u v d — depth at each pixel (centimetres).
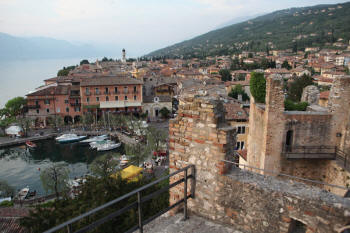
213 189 704
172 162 792
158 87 9644
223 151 671
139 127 6044
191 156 740
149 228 682
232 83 9194
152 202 1606
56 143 6369
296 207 572
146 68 15475
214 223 702
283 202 589
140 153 4334
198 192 736
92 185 1906
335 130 1930
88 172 4631
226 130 660
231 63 18288
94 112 7831
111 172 3166
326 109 2102
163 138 5044
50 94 7688
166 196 1659
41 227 1666
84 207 1630
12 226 2181
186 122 739
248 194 641
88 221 1423
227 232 659
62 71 14475
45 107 7725
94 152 5769
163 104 8175
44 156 5662
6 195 3688
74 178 4028
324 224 537
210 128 686
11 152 5941
